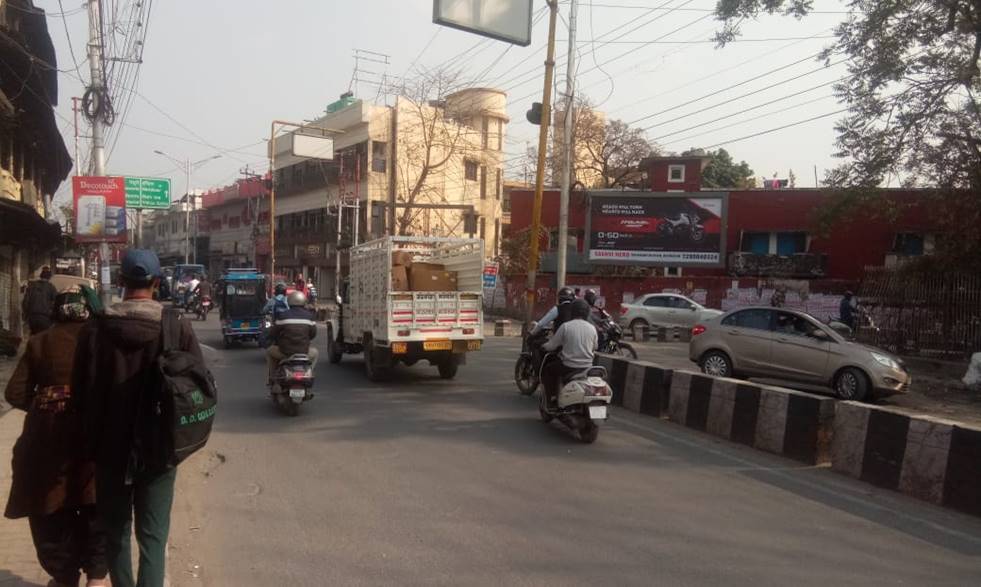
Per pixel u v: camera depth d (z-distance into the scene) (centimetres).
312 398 1086
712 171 6028
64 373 396
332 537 554
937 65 1714
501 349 2083
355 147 4631
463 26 1095
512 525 580
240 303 1980
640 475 739
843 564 506
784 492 687
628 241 3378
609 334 1389
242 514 608
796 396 823
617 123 4625
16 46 1573
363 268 1457
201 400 351
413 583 468
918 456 677
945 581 479
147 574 353
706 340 1459
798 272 3412
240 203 6462
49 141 2422
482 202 4862
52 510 385
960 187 1869
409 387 1318
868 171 1819
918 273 2058
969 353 1947
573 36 2122
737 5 1689
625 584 466
